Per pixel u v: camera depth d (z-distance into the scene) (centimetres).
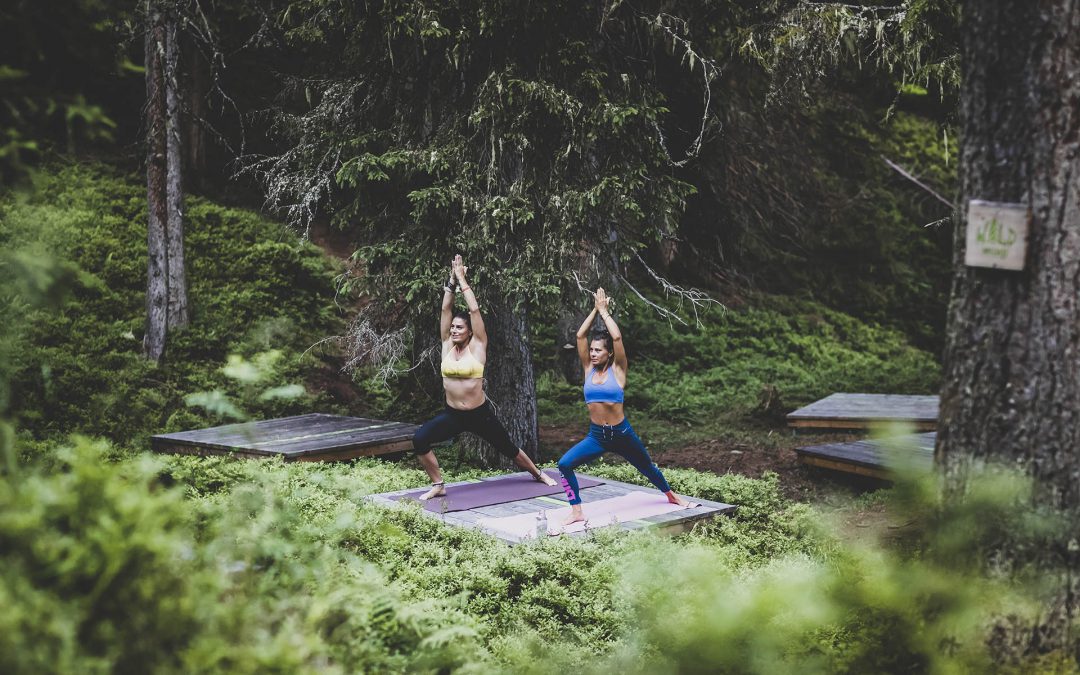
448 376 884
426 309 1114
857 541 243
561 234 1084
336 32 1221
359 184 1091
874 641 229
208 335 1547
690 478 1031
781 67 1227
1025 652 302
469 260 1094
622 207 1090
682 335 1988
